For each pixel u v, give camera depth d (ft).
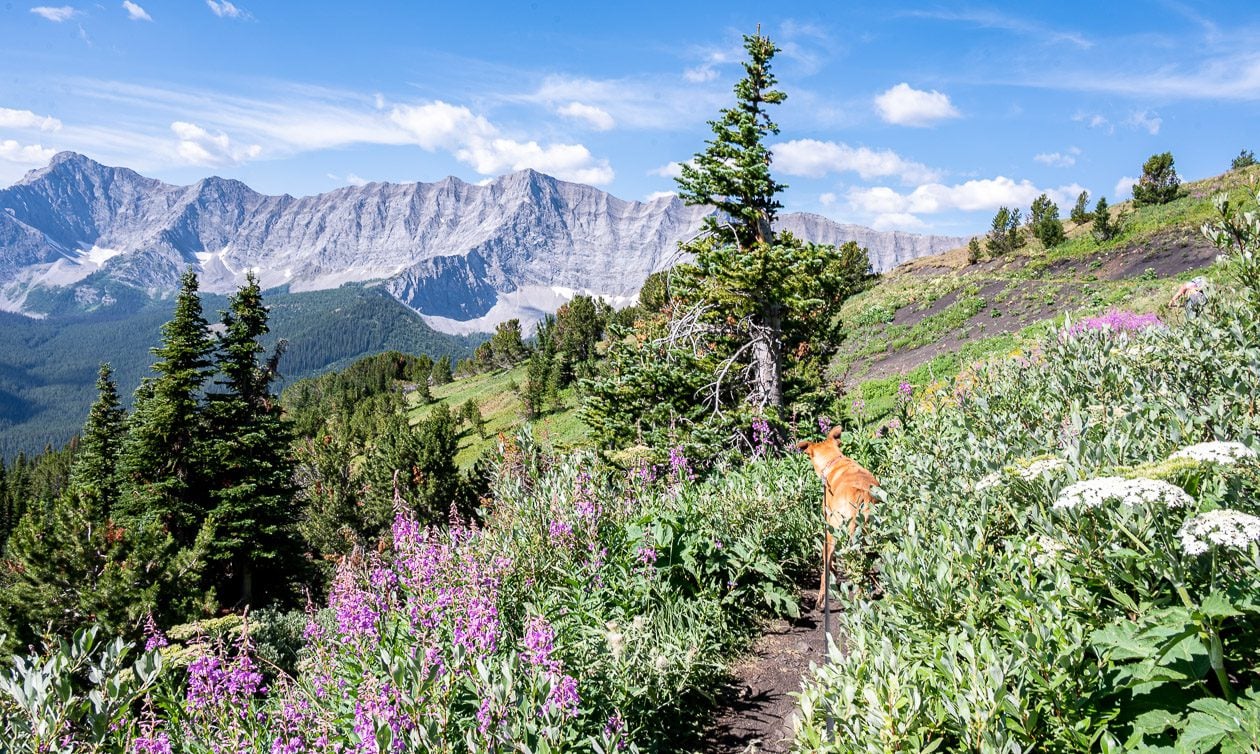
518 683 12.35
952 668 9.89
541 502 22.65
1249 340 17.07
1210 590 9.46
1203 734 7.85
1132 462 12.85
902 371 102.37
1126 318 44.88
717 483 28.78
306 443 102.89
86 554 50.96
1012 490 13.74
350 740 12.81
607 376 48.57
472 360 354.33
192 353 86.89
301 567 84.79
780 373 46.42
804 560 23.65
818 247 42.37
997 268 158.71
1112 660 10.17
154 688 13.37
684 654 17.21
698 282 47.42
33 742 10.77
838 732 10.57
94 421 116.78
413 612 15.37
